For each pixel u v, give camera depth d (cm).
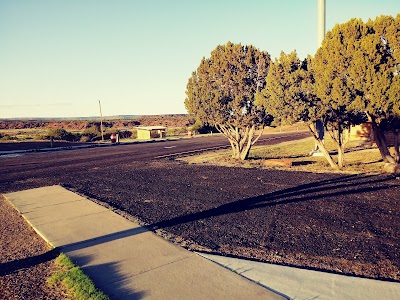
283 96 1391
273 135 4328
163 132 4772
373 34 1146
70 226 762
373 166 1438
